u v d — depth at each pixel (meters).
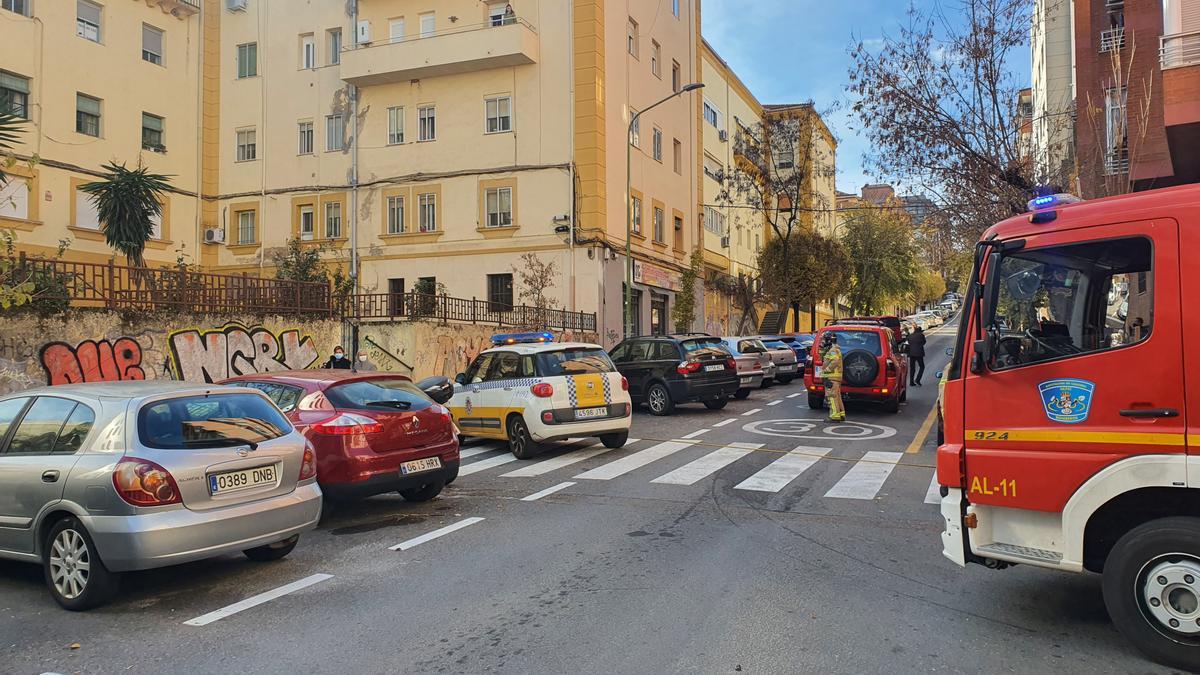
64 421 5.70
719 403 17.61
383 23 29.86
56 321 12.23
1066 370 4.47
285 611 5.20
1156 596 4.13
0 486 5.69
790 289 37.38
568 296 27.17
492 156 28.22
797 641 4.47
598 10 27.45
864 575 5.71
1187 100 12.77
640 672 4.09
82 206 25.70
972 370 4.80
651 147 32.41
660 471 10.23
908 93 16.95
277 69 31.23
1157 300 4.22
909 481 9.28
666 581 5.64
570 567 6.05
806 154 37.06
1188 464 4.06
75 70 25.77
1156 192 4.35
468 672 4.14
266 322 16.05
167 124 29.86
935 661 4.18
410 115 29.36
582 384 11.75
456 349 20.16
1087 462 4.35
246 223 31.52
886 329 16.66
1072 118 19.06
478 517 7.89
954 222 17.62
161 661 4.39
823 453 11.39
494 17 28.69
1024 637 4.51
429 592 5.53
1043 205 4.68
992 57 16.44
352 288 25.72
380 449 7.88
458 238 28.50
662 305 33.66
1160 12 15.78
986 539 4.75
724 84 42.25
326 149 30.44
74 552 5.32
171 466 5.32
